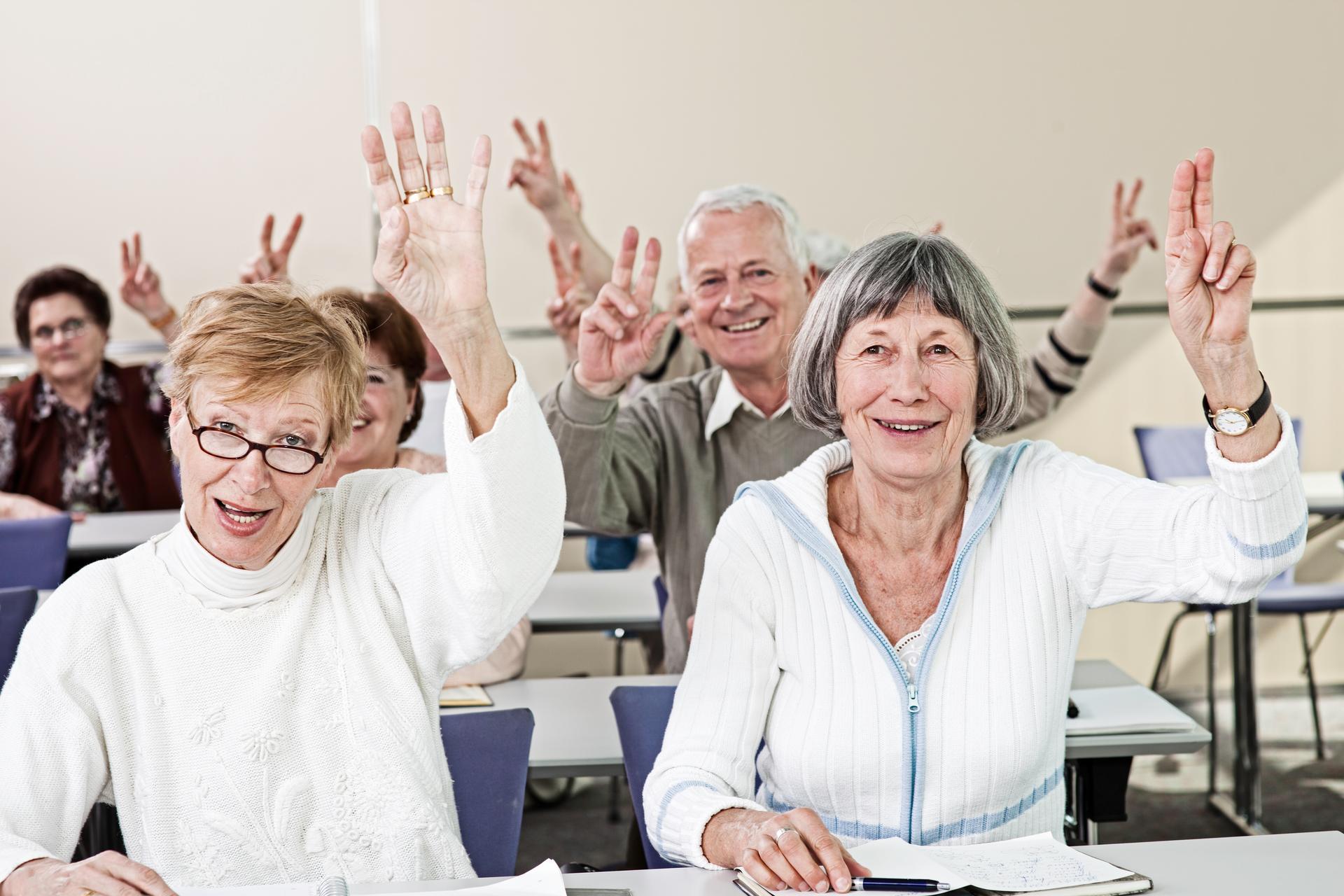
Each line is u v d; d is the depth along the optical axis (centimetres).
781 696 154
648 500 241
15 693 136
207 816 136
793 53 469
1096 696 210
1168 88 469
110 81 460
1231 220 471
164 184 465
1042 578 154
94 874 118
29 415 397
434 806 140
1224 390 133
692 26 467
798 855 124
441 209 128
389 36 464
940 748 148
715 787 144
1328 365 474
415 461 246
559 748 197
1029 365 385
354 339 141
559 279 406
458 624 142
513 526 133
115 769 137
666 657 244
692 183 472
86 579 140
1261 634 468
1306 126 469
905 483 151
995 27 467
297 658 140
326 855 139
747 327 240
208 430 133
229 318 133
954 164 472
